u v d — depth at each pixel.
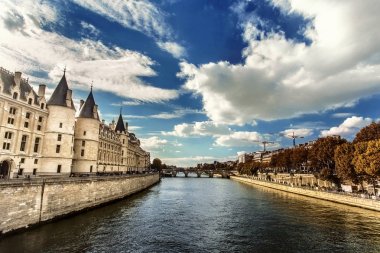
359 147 58.09
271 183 111.50
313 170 106.06
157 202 62.47
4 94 47.84
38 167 56.53
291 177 110.50
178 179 197.62
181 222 40.88
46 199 35.97
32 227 33.25
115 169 102.69
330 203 60.75
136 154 151.75
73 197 42.50
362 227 37.12
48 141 57.97
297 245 29.83
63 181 39.66
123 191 66.31
